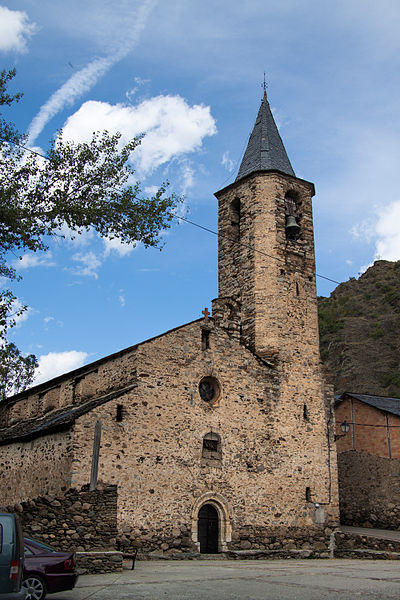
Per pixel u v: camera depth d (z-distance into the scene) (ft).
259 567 60.34
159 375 74.64
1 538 29.63
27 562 39.60
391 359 255.70
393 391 228.63
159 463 71.05
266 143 101.86
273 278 90.02
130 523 66.95
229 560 69.21
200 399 77.25
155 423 72.28
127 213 57.41
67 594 41.01
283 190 96.48
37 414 96.68
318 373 89.61
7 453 82.02
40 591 38.96
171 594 40.50
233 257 95.81
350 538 82.43
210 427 76.79
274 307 88.58
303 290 92.79
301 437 84.53
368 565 64.39
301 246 95.35
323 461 85.46
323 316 324.80
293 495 81.00
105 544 61.77
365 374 248.93
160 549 68.13
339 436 97.50
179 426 74.13
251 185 96.58
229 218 98.84
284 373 86.12
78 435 66.23
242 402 80.84
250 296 90.43
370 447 106.73
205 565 62.03
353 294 346.95
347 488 107.45
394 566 63.00
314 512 81.92
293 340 88.79
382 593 40.73
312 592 41.29
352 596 39.32
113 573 53.52
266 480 79.41
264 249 91.71
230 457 77.36
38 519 59.88
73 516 61.36
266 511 78.02
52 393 94.02
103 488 64.80
